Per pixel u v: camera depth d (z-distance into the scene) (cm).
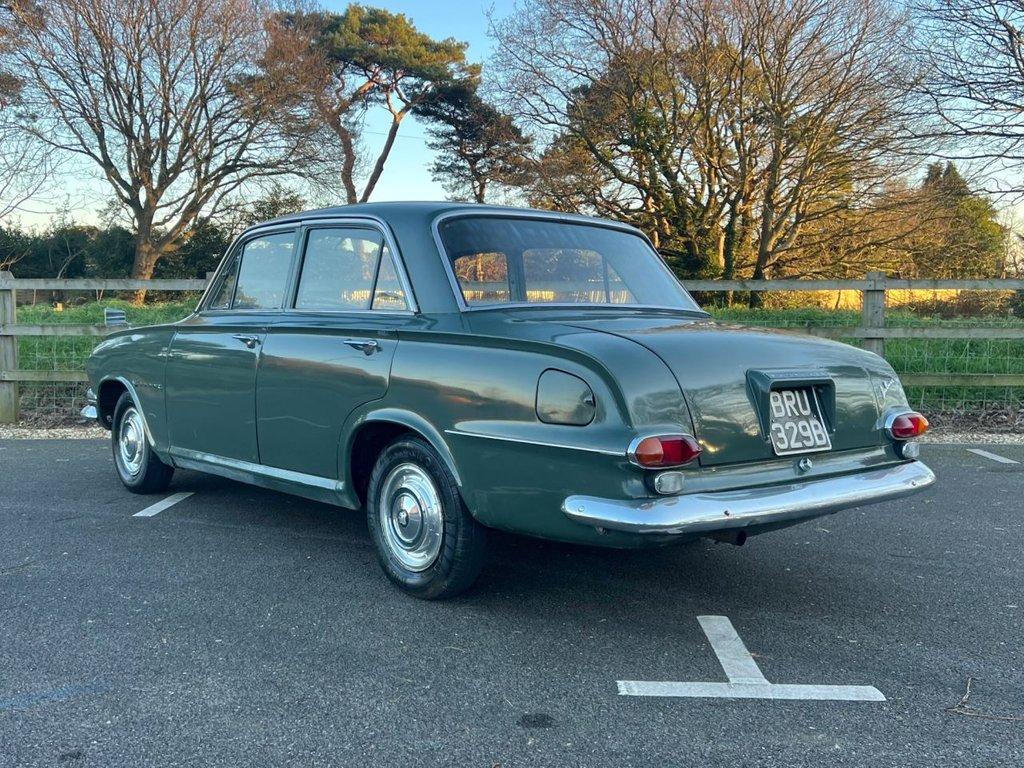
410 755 248
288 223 440
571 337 312
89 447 745
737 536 323
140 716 270
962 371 892
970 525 493
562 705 278
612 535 291
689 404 297
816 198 2452
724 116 2406
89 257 3622
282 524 492
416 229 374
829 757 246
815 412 331
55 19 2598
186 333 477
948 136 1717
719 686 292
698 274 2612
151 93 2844
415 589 364
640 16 2428
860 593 383
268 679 296
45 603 367
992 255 2566
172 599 372
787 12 2197
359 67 4209
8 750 250
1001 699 283
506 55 2608
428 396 340
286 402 407
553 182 2691
